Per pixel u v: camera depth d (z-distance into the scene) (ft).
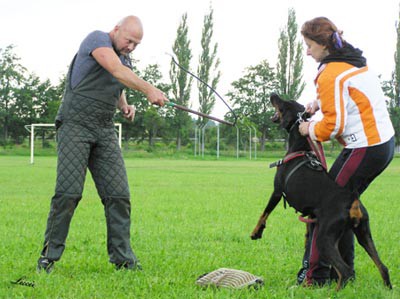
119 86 18.10
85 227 27.78
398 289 15.84
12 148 211.20
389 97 233.55
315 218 16.05
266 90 237.25
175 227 28.27
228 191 49.93
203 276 16.70
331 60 15.55
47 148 206.28
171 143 228.22
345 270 15.12
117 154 18.37
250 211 35.45
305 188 15.83
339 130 15.31
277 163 16.92
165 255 20.79
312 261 16.39
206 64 216.33
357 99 15.35
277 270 18.86
